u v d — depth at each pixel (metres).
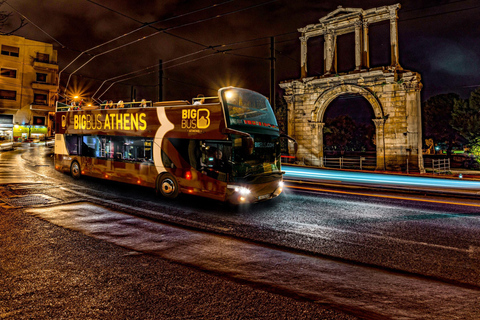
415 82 24.00
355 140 66.56
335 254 4.98
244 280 3.91
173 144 9.34
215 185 8.27
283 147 32.38
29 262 4.30
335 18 27.52
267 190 8.53
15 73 44.75
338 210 8.40
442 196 11.12
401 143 24.58
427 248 5.33
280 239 5.74
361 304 3.35
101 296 3.40
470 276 4.20
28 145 41.25
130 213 7.46
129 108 10.70
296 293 3.58
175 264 4.37
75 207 7.90
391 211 8.34
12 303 3.21
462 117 36.47
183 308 3.18
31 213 7.12
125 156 10.77
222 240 5.58
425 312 3.21
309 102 28.89
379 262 4.66
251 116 8.90
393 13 25.09
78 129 12.92
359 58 26.53
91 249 4.88
